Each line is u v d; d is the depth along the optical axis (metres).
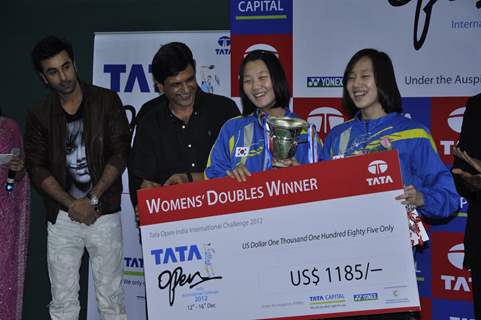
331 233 2.44
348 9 3.61
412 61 3.55
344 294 2.43
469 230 3.00
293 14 3.66
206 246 2.50
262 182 2.47
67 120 3.41
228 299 2.49
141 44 3.88
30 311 4.18
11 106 4.10
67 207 3.31
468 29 3.49
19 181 3.57
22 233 3.62
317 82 3.66
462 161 2.97
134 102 3.90
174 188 2.51
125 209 3.91
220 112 3.25
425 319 3.59
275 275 2.47
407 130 2.57
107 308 3.47
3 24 4.09
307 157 2.65
